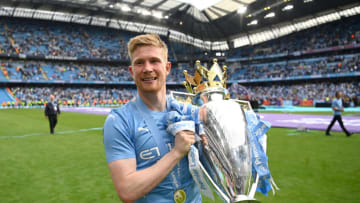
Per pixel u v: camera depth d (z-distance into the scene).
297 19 41.16
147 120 1.12
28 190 3.75
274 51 46.47
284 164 4.92
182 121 1.02
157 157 1.09
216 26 48.88
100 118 17.28
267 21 43.34
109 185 3.95
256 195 3.41
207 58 54.06
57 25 45.66
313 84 38.81
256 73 46.44
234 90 20.48
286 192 3.48
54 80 40.09
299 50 42.84
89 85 45.25
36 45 41.34
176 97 1.41
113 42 49.84
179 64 54.50
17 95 36.31
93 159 5.67
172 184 1.11
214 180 1.13
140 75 1.13
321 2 35.44
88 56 44.69
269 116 16.98
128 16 43.97
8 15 40.19
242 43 51.34
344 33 38.62
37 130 10.89
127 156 1.04
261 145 1.24
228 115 1.13
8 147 7.11
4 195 3.56
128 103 1.20
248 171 1.06
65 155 6.09
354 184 3.73
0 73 36.59
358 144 6.78
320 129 9.81
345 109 23.73
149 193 1.11
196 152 1.01
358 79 35.75
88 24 47.09
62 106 37.06
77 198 3.44
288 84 42.97
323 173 4.30
